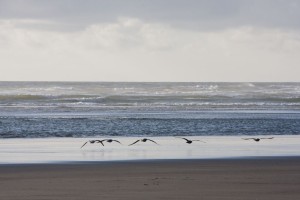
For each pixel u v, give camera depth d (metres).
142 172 33.06
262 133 65.06
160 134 63.38
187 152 45.16
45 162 37.81
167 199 24.20
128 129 67.62
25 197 24.55
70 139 57.22
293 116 91.50
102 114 93.31
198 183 28.56
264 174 32.19
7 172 32.78
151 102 134.38
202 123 74.94
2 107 112.62
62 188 26.95
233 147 49.72
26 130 64.69
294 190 26.59
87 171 33.41
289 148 49.00
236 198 24.52
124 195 25.06
